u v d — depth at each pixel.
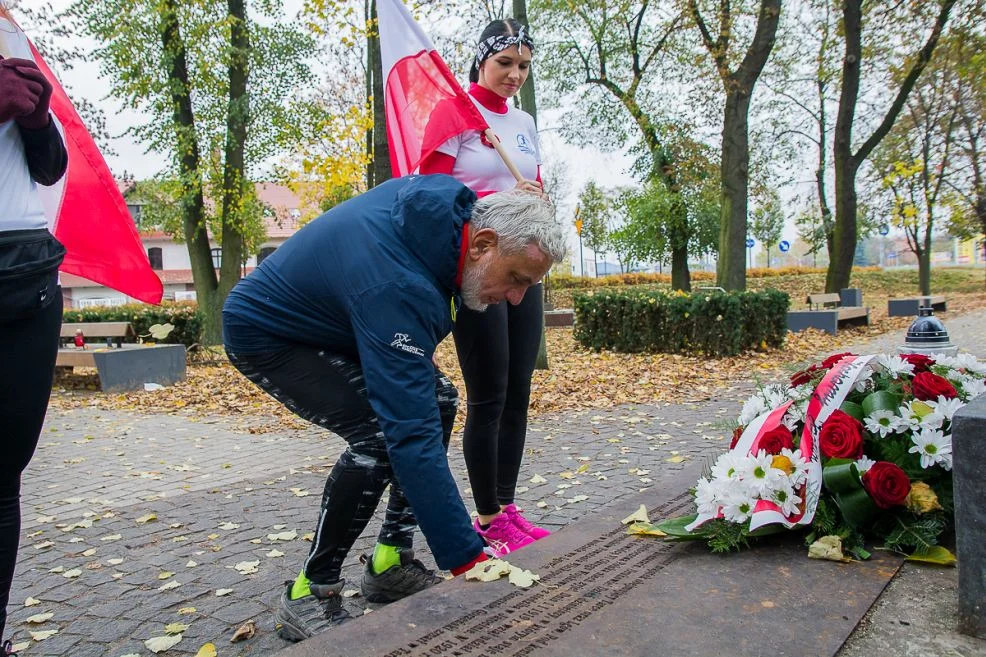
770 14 14.11
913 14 16.83
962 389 2.20
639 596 1.71
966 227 26.41
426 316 1.83
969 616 1.49
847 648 1.44
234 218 16.30
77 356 9.06
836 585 1.73
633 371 9.12
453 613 1.65
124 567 3.09
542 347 9.43
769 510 1.96
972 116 22.98
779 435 2.09
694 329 10.30
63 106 2.44
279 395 2.13
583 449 5.12
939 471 2.00
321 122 16.16
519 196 1.94
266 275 2.05
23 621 2.58
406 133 2.94
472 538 1.86
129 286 2.62
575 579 1.83
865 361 2.16
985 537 1.46
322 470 4.80
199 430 6.59
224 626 2.47
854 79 17.00
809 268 36.06
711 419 6.05
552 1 17.97
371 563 2.44
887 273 33.88
